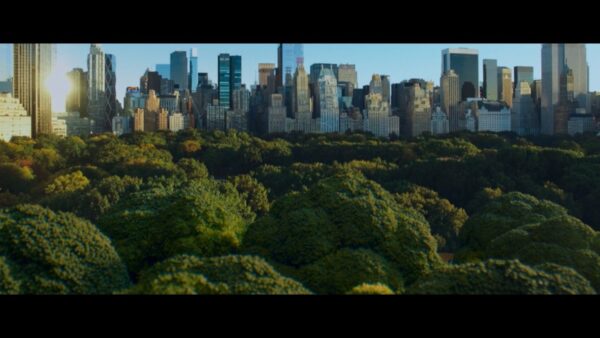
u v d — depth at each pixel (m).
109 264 35.19
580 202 91.44
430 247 42.59
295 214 43.06
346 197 44.38
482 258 48.16
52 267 32.69
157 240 43.72
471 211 89.00
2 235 33.22
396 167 116.56
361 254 39.81
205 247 42.91
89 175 118.62
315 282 38.97
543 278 29.61
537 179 106.12
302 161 142.38
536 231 43.66
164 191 52.66
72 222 35.94
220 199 51.78
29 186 116.31
